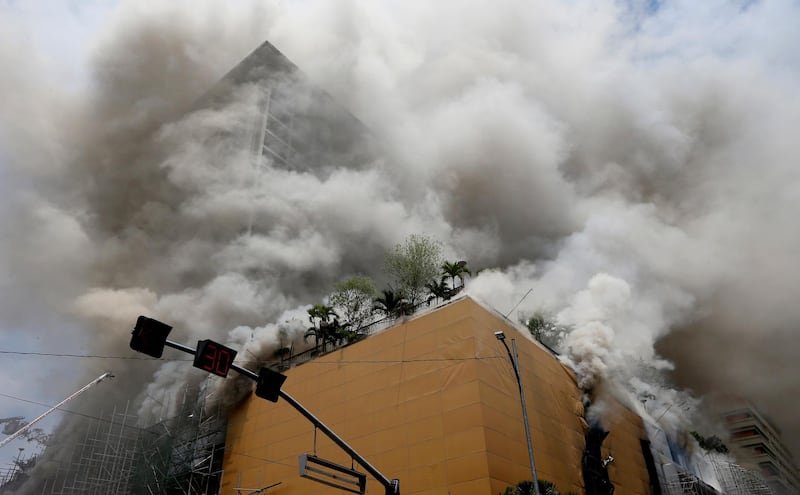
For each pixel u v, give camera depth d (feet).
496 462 105.60
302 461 50.44
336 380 139.03
